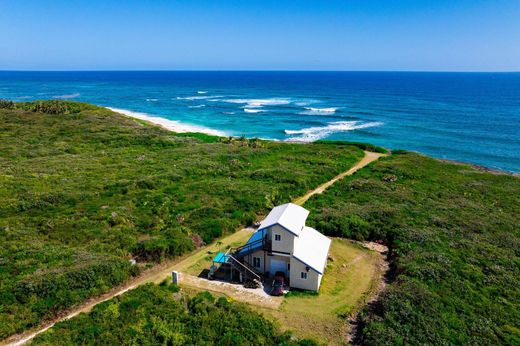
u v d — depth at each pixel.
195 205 38.00
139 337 18.30
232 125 102.31
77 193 38.81
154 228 32.22
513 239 30.97
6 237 28.59
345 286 24.83
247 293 23.73
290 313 21.66
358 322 20.86
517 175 58.94
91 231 30.45
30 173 45.47
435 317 20.16
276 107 137.50
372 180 48.38
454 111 124.56
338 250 30.25
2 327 18.78
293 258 24.16
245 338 18.72
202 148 64.06
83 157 55.78
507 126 97.94
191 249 29.53
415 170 54.19
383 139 85.50
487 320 20.17
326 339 19.38
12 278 22.88
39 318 20.20
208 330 19.09
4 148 57.91
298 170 52.09
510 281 24.17
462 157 71.56
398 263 26.73
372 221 34.53
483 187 46.94
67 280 22.64
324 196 42.16
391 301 21.45
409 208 37.91
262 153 62.53
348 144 74.31
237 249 27.27
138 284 24.48
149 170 49.72
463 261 27.17
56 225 31.19
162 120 108.81
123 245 28.72
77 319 19.61
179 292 23.28
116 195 40.09
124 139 69.19
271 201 40.06
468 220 34.91
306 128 98.19
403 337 18.56
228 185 44.12
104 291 23.19
